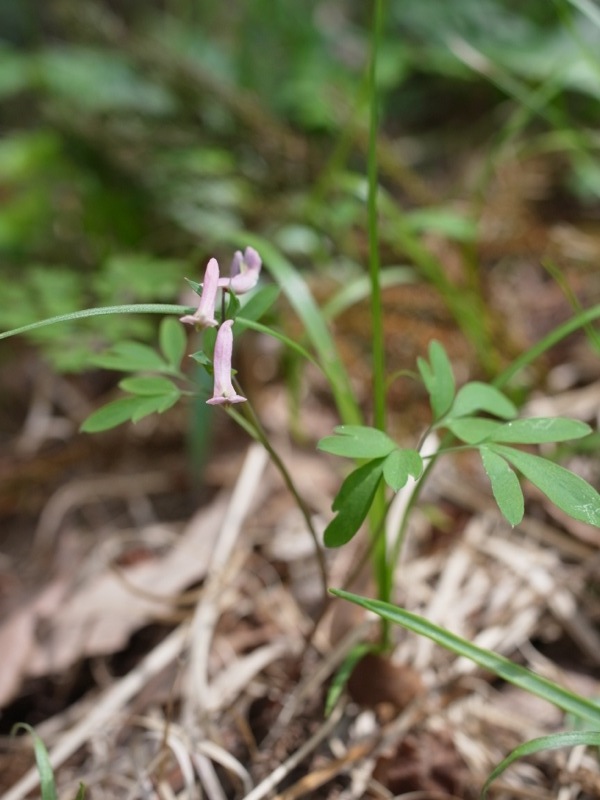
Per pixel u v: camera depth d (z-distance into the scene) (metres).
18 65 0.53
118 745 0.29
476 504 0.38
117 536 0.39
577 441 0.38
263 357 0.45
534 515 0.36
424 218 0.41
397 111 0.64
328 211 0.46
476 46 0.60
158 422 0.44
